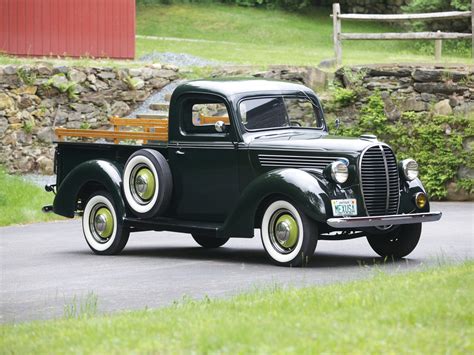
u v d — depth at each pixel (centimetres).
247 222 1866
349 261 1917
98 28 4106
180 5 6962
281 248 1844
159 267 1886
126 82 3531
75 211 2144
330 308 1207
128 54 4188
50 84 3384
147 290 1614
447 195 3225
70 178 2125
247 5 7075
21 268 1900
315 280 1652
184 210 2008
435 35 3600
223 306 1278
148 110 3519
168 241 2361
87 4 4078
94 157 2139
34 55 3944
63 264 1948
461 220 2605
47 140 3388
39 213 2777
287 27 6444
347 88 3369
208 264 1917
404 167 1906
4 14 3869
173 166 2012
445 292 1248
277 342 1009
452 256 1919
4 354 1056
